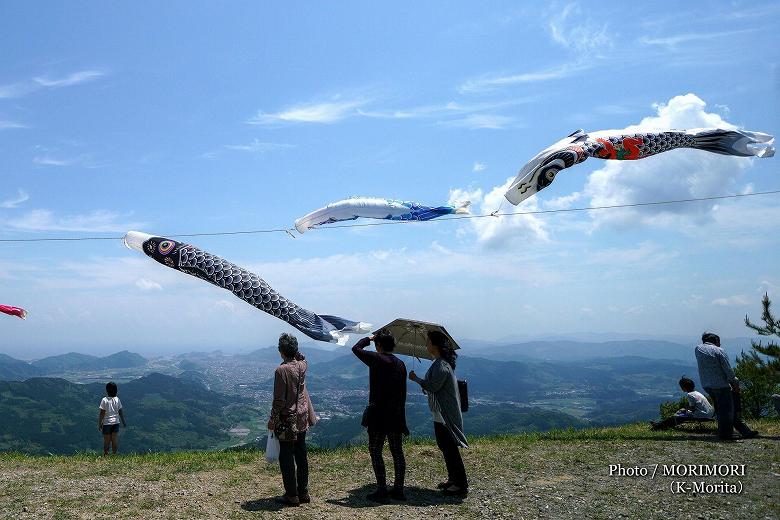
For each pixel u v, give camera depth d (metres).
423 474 9.30
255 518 6.78
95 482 8.79
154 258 11.31
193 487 8.41
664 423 13.09
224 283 10.97
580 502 7.42
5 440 176.88
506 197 11.90
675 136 12.36
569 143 12.09
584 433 13.46
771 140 12.86
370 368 7.77
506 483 8.54
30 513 7.01
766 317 14.34
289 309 10.84
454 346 8.16
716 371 11.14
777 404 12.09
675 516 6.72
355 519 6.76
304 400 7.66
